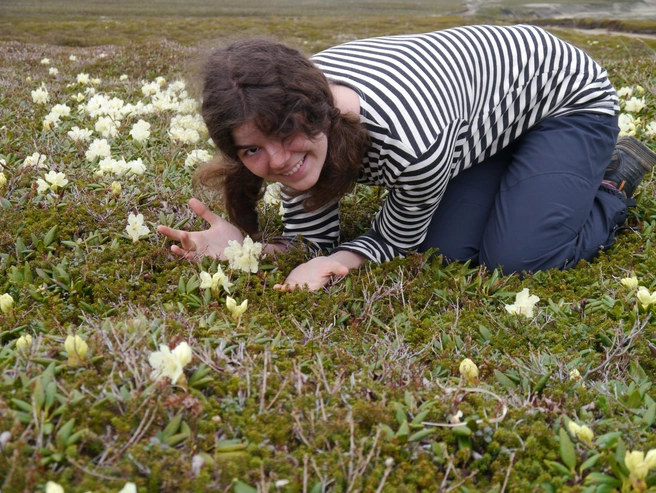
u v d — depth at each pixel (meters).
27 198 3.45
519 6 45.00
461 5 50.50
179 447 1.53
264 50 2.24
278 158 2.27
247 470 1.46
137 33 26.77
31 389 1.62
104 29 28.08
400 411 1.69
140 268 2.86
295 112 2.19
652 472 1.57
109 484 1.38
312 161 2.38
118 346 1.88
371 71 2.57
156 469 1.40
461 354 2.33
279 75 2.18
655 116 5.23
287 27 30.72
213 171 2.78
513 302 2.84
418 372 2.05
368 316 2.64
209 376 1.78
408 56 2.67
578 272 3.07
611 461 1.57
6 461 1.39
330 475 1.47
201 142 4.67
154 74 9.55
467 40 2.92
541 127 3.21
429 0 55.50
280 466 1.48
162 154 4.52
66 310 2.54
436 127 2.56
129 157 4.43
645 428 1.82
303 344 2.29
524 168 3.17
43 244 3.00
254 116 2.16
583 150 3.15
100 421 1.55
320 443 1.56
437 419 1.71
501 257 3.14
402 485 1.46
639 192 3.93
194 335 2.14
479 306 2.79
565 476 1.57
